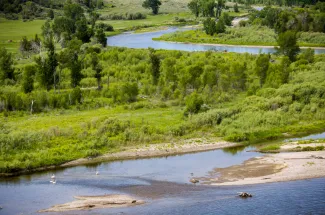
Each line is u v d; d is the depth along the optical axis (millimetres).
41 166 57094
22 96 90312
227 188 47312
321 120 77688
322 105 83375
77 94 90750
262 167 54375
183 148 65188
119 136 67875
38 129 71688
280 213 39875
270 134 69938
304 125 74812
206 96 91438
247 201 42969
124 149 64438
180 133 70938
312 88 86750
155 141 67812
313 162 54875
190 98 81438
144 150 64062
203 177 51906
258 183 48531
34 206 43031
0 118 80500
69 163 59125
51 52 105188
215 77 98562
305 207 41031
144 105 88438
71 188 48375
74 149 62812
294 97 86625
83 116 81562
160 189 47750
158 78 105688
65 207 42688
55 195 46094
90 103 91000
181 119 78500
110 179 51750
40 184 49969
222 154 62156
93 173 54531
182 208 41781
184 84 95938
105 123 71500
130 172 54625
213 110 79375
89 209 42219
